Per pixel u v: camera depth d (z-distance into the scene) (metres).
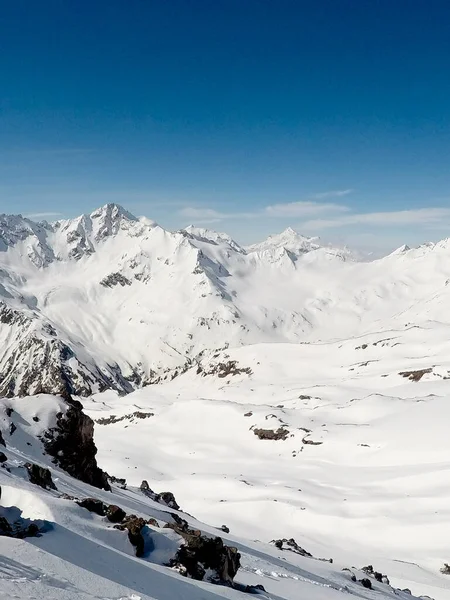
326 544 95.44
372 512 106.06
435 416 162.50
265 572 30.78
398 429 160.38
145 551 21.30
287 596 25.52
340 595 29.34
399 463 139.62
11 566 13.68
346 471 142.62
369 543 94.19
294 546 60.16
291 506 111.94
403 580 71.12
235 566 24.66
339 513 108.12
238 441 195.38
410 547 89.50
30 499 20.47
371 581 48.97
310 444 170.62
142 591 15.62
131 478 158.00
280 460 167.12
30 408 46.88
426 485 116.69
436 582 72.31
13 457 35.03
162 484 148.62
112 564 17.02
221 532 49.78
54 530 17.98
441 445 139.62
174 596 16.59
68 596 12.87
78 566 15.39
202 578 21.83
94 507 23.23
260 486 133.50
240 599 19.77
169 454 198.12
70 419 47.28
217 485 139.00
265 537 99.31
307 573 37.44
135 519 22.70
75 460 45.34
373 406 190.50
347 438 166.62
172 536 22.95
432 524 94.38
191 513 118.38
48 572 14.05
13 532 16.77
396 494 115.31
